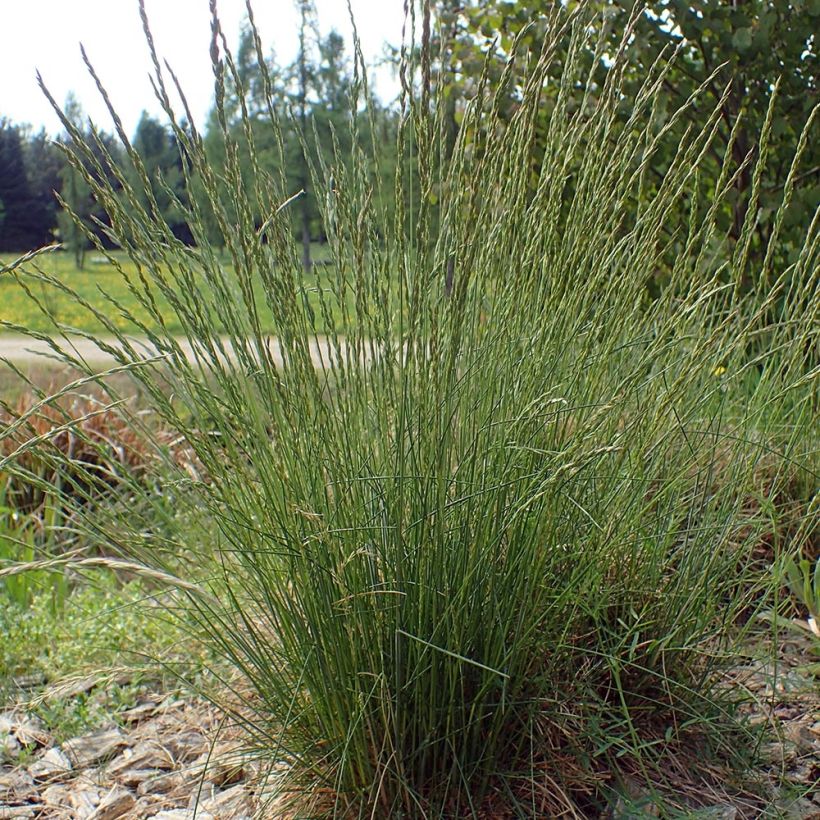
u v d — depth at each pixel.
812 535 2.65
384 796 1.67
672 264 3.60
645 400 1.92
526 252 1.83
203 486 1.70
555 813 1.71
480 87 1.60
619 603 1.97
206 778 1.97
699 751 1.92
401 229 1.59
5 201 31.66
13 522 3.82
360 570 1.62
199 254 1.66
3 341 9.70
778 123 3.70
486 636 1.68
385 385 1.68
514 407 1.74
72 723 2.29
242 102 1.53
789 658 2.31
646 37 3.51
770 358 2.55
